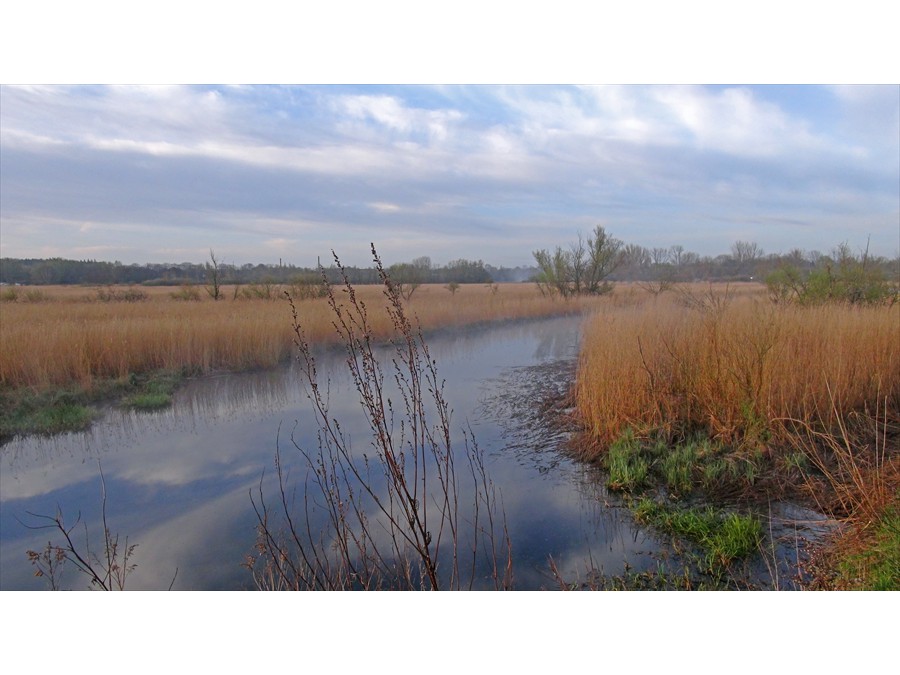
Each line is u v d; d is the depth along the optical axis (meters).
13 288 31.59
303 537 4.22
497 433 6.99
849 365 6.17
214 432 7.39
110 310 18.48
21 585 3.77
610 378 6.57
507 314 22.17
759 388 5.71
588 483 5.28
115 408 8.67
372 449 6.34
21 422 7.57
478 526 4.36
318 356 12.91
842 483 4.44
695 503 4.64
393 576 3.56
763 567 3.59
